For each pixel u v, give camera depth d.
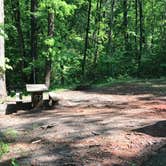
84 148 8.24
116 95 15.88
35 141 9.04
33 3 21.89
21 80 25.20
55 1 18.91
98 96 15.55
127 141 8.46
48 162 7.62
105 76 27.19
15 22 24.94
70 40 26.52
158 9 38.31
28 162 7.71
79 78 28.45
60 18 23.61
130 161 7.40
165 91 16.91
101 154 7.80
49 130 9.83
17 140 9.28
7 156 8.16
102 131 9.34
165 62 29.09
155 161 7.30
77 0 26.06
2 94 14.30
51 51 20.19
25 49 26.06
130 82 21.50
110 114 11.47
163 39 36.72
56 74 27.05
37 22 23.28
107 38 34.25
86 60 30.97
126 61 30.12
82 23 31.19
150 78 25.42
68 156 7.84
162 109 12.14
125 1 34.00
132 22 37.34
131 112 11.71
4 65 14.52
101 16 32.47
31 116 11.92
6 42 25.17
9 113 12.74
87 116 11.29
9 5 24.78
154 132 8.98
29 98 15.67
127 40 34.12
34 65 21.92
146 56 30.64
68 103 13.77
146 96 15.41
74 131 9.52
